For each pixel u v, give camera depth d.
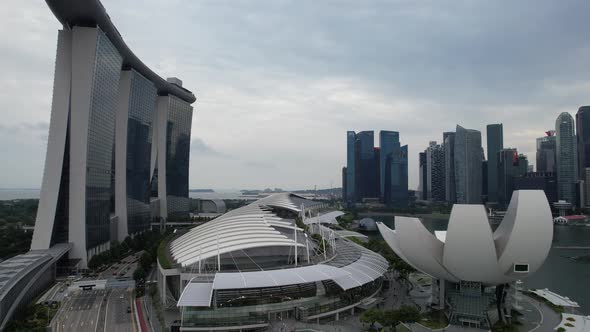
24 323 89.31
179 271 98.56
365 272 102.25
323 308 90.88
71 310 100.69
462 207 76.31
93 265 151.00
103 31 165.38
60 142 149.50
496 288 88.94
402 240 88.12
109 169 177.62
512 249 76.12
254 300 87.19
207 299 80.19
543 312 95.38
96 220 163.88
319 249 128.75
